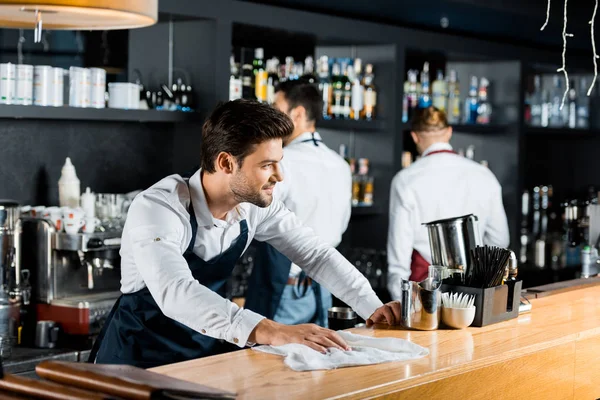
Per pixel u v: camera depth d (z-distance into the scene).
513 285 2.67
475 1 4.48
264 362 2.09
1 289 3.30
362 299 2.60
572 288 3.23
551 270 5.95
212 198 2.36
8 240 3.30
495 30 5.38
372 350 2.17
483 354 2.21
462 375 2.12
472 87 5.55
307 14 4.37
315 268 2.68
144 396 1.59
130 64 4.14
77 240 3.44
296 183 3.57
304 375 1.98
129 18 2.54
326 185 3.67
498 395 2.24
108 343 2.52
